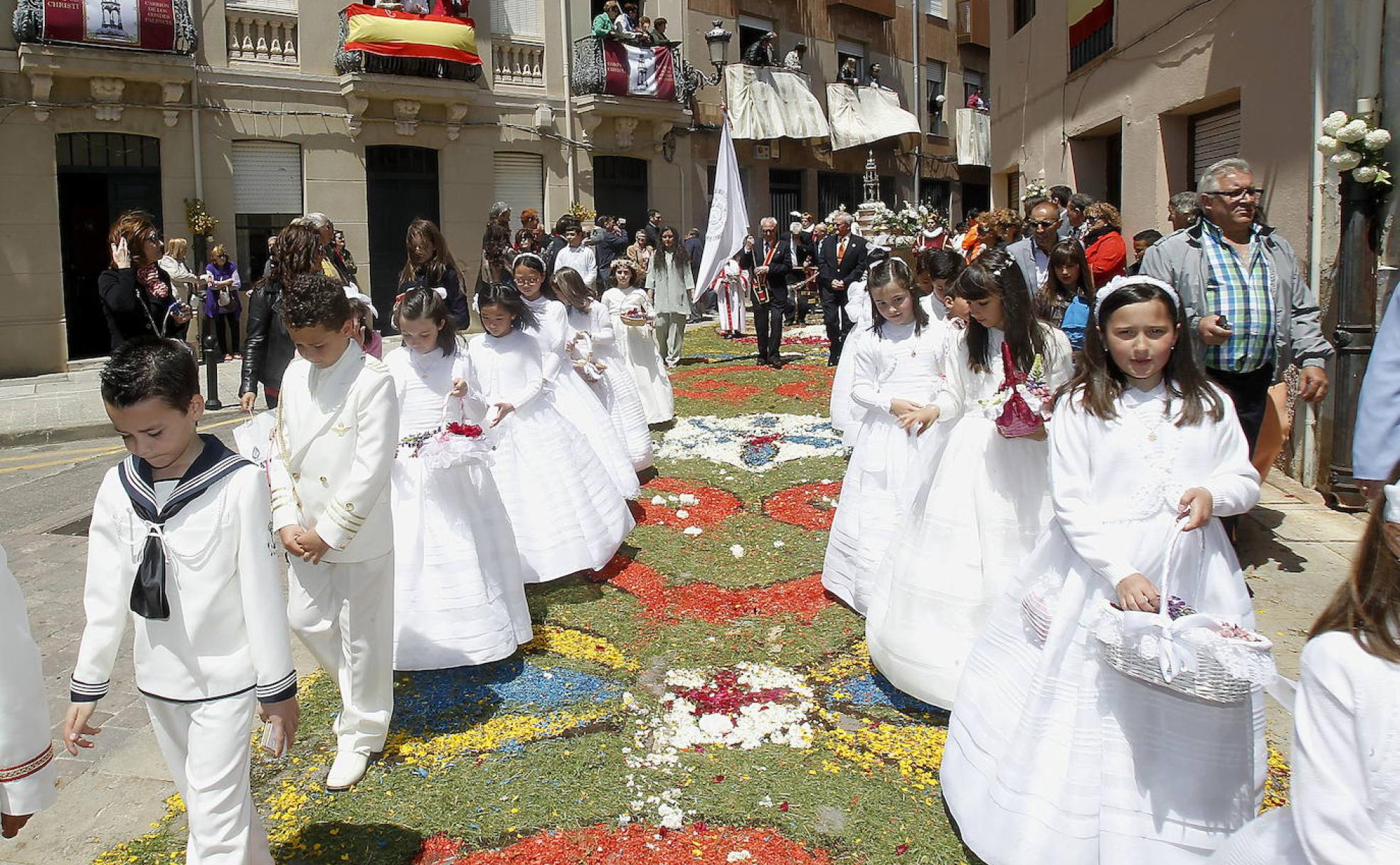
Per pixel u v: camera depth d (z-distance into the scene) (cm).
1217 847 277
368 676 376
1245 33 802
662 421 1015
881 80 2939
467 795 363
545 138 2103
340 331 357
